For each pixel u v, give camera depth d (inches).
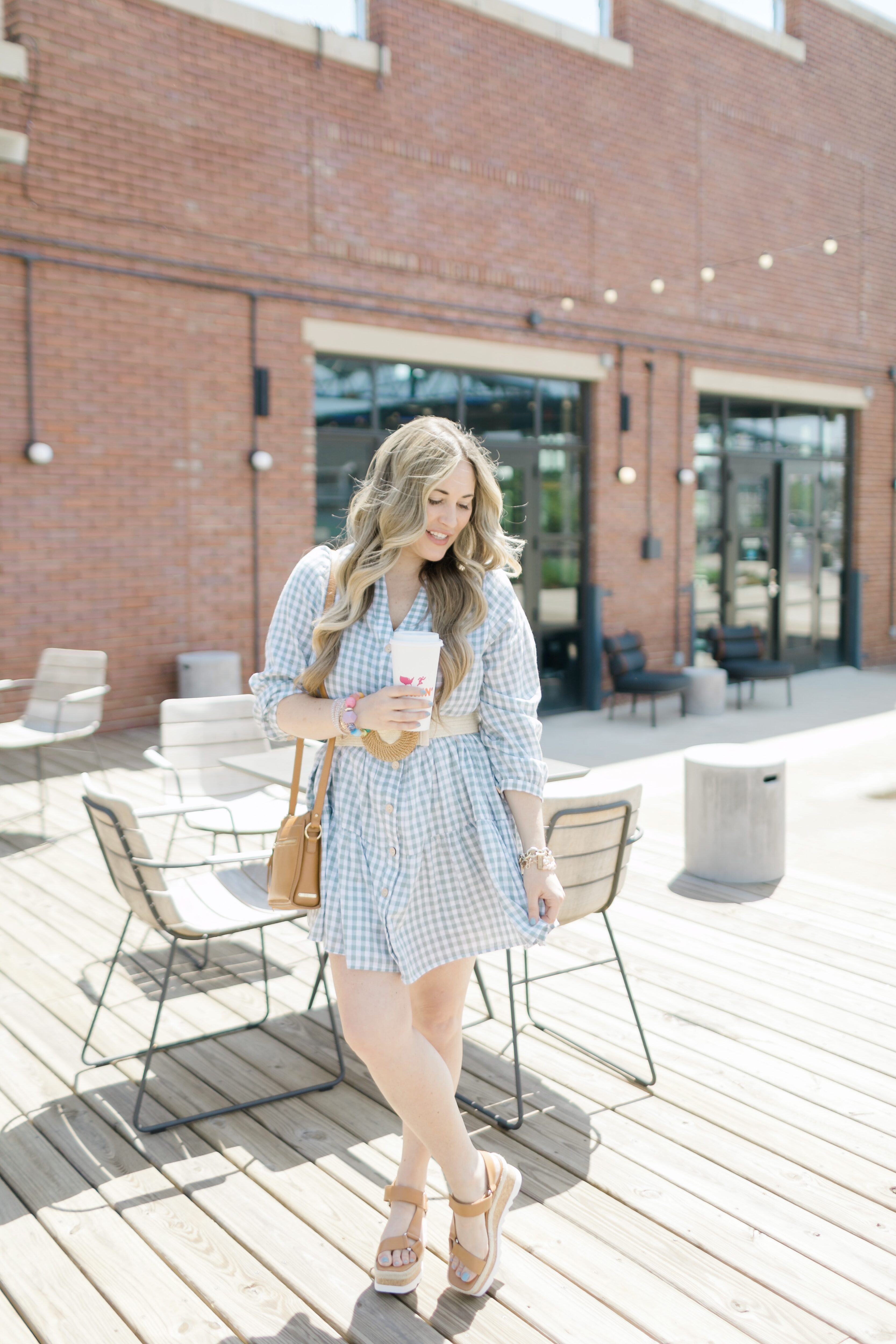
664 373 426.6
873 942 152.3
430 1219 89.1
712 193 437.7
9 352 277.0
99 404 293.0
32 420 281.4
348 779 73.5
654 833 214.7
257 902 116.3
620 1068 114.4
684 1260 83.4
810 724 359.3
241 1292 79.7
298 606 75.4
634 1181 94.0
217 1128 102.9
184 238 302.4
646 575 426.9
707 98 431.8
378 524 72.3
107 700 301.9
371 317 342.6
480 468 73.0
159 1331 75.8
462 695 73.8
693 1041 121.4
